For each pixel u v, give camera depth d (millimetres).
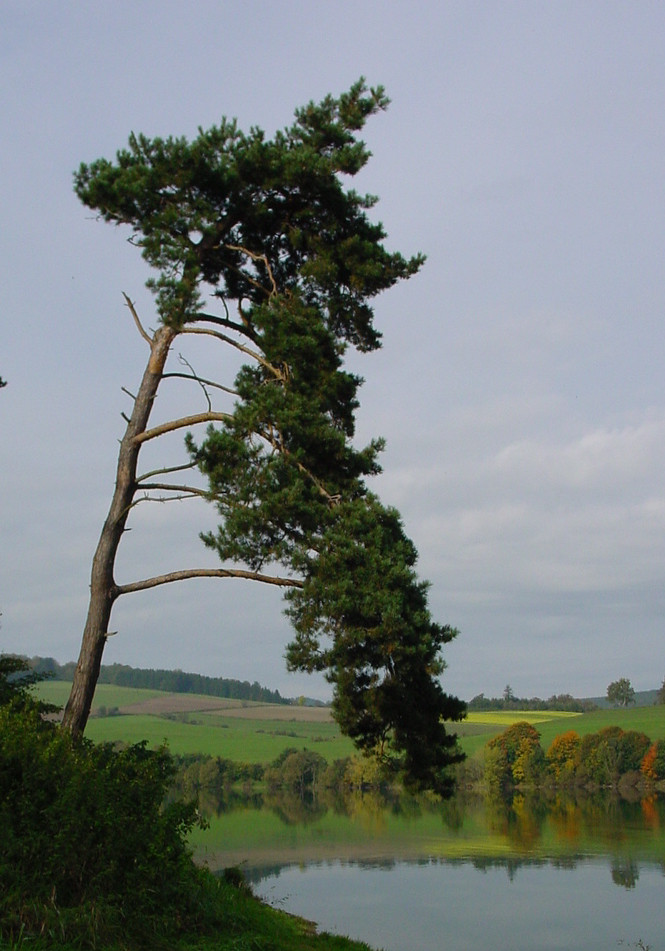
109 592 15016
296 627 14086
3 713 11484
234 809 75062
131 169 15242
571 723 110938
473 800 81625
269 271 16125
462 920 31734
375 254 15883
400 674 14023
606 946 28109
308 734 122938
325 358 15586
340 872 42500
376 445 16031
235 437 14516
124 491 15312
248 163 15469
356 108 16516
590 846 50125
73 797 9805
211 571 14617
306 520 14000
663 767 85312
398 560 13938
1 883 8883
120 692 154750
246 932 11258
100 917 9047
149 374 16000
